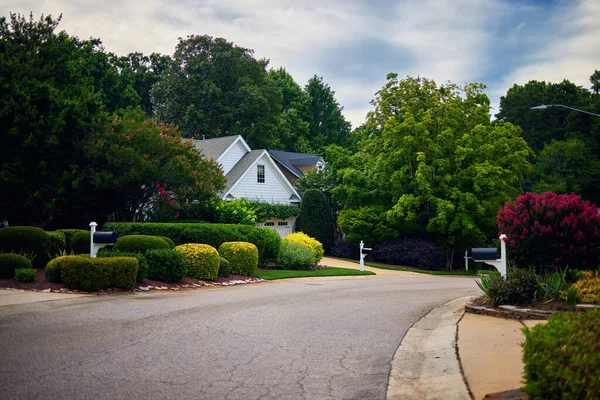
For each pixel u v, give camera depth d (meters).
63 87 23.56
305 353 8.02
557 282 11.33
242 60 51.84
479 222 34.12
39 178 21.14
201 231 21.09
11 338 8.26
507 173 34.28
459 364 7.14
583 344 4.62
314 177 40.81
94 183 21.11
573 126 63.66
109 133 22.08
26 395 5.77
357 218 35.00
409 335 9.50
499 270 12.34
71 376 6.50
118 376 6.58
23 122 19.92
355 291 16.64
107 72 48.62
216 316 10.81
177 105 49.62
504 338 8.66
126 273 14.09
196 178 24.77
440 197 33.78
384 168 35.25
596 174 53.03
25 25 22.58
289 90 73.88
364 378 6.82
